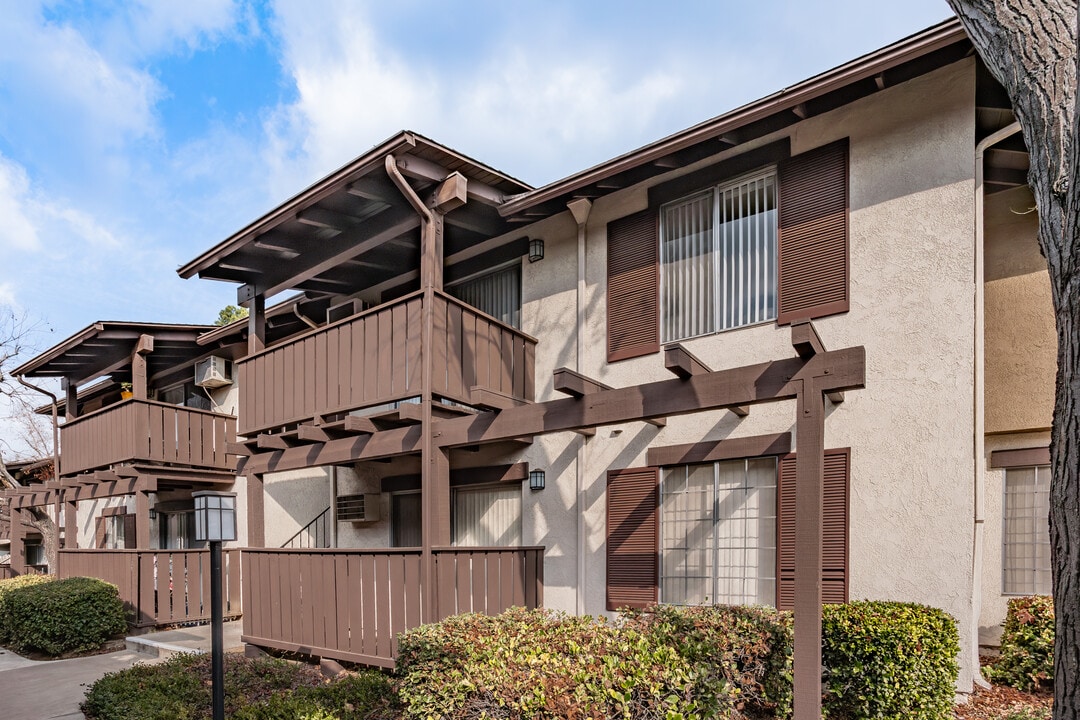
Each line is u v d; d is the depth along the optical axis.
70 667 8.76
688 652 4.84
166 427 11.77
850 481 6.05
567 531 7.77
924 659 4.89
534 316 8.51
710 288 7.14
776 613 5.60
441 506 6.73
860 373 4.49
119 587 10.74
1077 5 2.75
